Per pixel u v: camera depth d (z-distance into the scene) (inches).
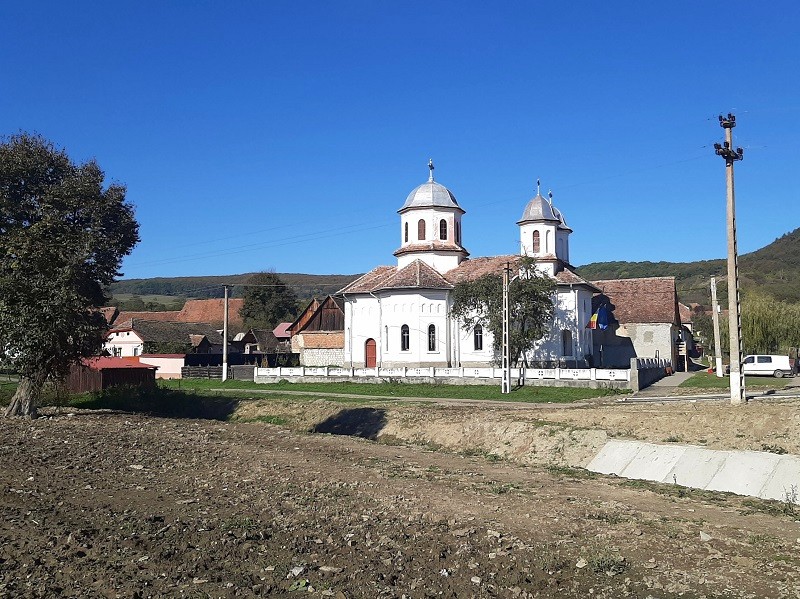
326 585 485.7
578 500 749.9
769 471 818.2
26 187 1962.4
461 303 2348.7
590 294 2711.6
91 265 1851.6
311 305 3789.4
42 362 1457.9
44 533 600.1
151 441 1205.7
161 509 698.2
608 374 2011.6
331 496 767.7
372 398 1983.3
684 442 1087.6
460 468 993.5
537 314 2244.1
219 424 1561.3
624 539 593.3
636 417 1232.8
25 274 1462.8
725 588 480.4
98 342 1579.7
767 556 546.0
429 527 638.5
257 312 5142.7
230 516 669.9
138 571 508.1
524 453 1168.2
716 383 2130.9
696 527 631.8
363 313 2625.5
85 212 1946.4
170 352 3501.5
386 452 1157.1
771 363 2503.7
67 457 1005.2
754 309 3112.7
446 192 2746.1
